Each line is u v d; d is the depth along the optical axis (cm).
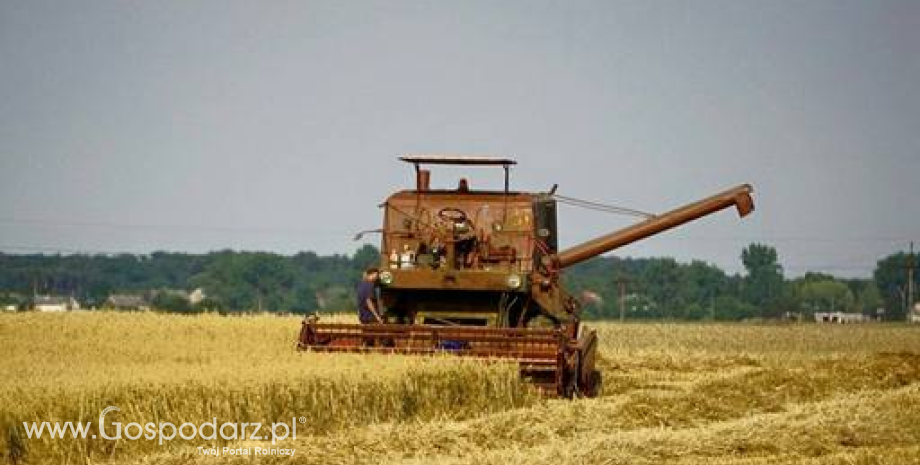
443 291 9169
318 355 8131
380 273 9000
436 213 9206
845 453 6353
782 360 12925
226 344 9306
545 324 9256
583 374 8775
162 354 8350
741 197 10444
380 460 6169
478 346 8562
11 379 6606
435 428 6944
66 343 9281
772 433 7044
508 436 6869
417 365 7750
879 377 10406
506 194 9281
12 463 6009
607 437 6750
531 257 9144
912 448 6391
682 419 7875
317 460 6153
